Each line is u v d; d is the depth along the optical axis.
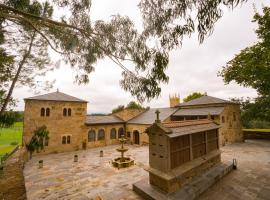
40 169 14.64
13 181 12.18
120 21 6.32
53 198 9.09
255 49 18.38
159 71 5.48
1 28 6.85
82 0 5.88
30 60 9.59
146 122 26.59
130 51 6.20
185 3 3.99
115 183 10.99
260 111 22.23
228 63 22.55
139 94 6.30
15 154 18.66
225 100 27.16
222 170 11.42
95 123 25.45
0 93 7.20
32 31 8.02
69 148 22.64
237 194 8.71
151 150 9.42
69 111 23.22
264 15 17.05
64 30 6.41
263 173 11.73
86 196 9.21
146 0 4.93
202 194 8.80
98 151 22.41
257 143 24.53
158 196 8.04
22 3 6.05
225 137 23.92
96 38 6.50
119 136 29.02
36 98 20.59
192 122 11.52
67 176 12.68
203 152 11.35
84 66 7.55
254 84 20.66
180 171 8.70
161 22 4.80
